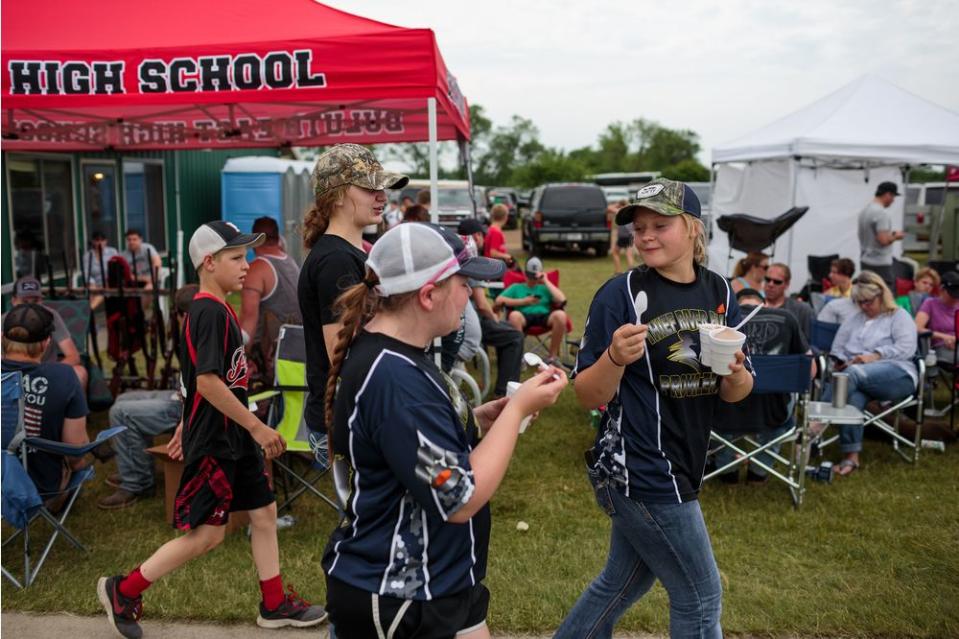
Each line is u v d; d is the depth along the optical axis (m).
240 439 3.05
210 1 5.23
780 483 5.03
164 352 6.33
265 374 4.80
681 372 2.29
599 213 20.09
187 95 4.48
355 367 1.72
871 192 10.58
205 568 3.76
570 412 6.54
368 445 1.72
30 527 4.27
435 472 1.64
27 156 9.55
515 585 3.61
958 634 3.23
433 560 1.77
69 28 4.85
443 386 1.76
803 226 10.37
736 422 4.57
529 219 21.52
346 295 1.79
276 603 3.26
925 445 5.70
